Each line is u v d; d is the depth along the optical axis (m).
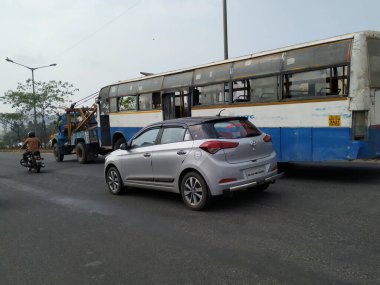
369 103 8.18
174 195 8.48
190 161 6.81
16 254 5.20
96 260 4.78
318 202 6.98
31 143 15.49
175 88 12.87
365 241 4.80
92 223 6.57
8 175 14.87
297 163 12.30
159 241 5.37
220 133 6.81
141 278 4.16
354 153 8.27
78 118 19.58
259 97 10.16
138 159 8.07
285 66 9.51
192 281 3.99
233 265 4.32
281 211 6.48
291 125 9.44
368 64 8.19
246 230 5.56
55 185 11.25
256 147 6.99
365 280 3.73
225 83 11.06
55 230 6.27
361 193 7.52
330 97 8.62
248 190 8.16
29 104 40.91
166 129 7.64
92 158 17.80
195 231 5.70
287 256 4.46
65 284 4.14
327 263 4.18
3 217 7.43
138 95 14.71
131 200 8.26
